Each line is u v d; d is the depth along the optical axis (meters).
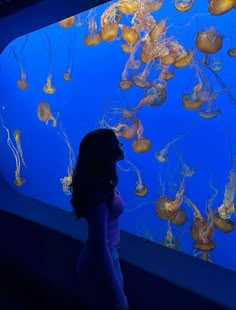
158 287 1.73
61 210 2.76
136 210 2.42
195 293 1.58
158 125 2.27
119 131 2.52
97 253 1.17
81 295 2.11
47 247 2.34
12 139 3.35
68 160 2.93
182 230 2.15
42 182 3.14
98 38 2.60
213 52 1.96
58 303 2.27
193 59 2.05
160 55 2.23
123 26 2.44
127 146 2.46
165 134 2.23
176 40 2.14
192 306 1.59
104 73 2.59
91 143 1.23
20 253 2.54
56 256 2.28
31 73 3.10
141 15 2.32
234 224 1.89
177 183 2.17
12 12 2.64
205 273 1.77
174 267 1.83
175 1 2.13
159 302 1.73
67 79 2.85
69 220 2.49
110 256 1.19
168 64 2.19
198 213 2.07
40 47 3.01
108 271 1.17
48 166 3.09
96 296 1.23
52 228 2.32
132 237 2.28
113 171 1.23
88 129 2.77
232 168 1.91
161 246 2.12
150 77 2.30
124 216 2.49
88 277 1.25
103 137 1.24
